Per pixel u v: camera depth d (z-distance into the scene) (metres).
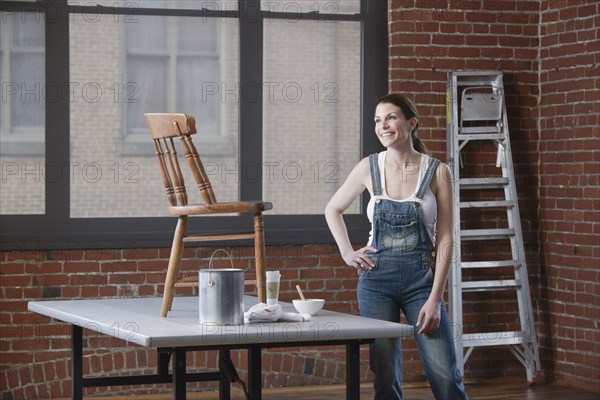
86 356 6.47
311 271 6.86
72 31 6.59
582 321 6.88
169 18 6.76
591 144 6.82
